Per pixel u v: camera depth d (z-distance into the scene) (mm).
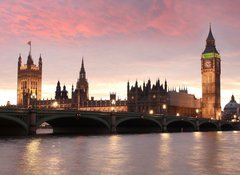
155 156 54375
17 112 101000
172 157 53156
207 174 37969
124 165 44062
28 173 37969
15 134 107625
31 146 70188
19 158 50531
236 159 50906
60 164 44625
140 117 149000
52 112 109875
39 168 41312
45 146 70562
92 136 113125
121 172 38969
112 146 72812
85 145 74312
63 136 110812
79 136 112188
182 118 185750
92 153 58188
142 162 47000
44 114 107688
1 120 102000
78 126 146000
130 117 143875
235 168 42000
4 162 46219
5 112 97312
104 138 101625
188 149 67438
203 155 56312
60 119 127812
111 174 37750
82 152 59656
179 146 75062
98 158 51188
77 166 43000
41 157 51844
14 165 43531
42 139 92688
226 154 58000
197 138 110812
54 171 39312
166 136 123062
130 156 54156
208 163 46344
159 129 174125
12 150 61906
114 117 134250
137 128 180375
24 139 91750
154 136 121438
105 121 131500
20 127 106562
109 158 51312
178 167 42688
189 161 48312
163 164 45188
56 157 52031
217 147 72812
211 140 99562
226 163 46406
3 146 69688
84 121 132125
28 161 47250
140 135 127875
